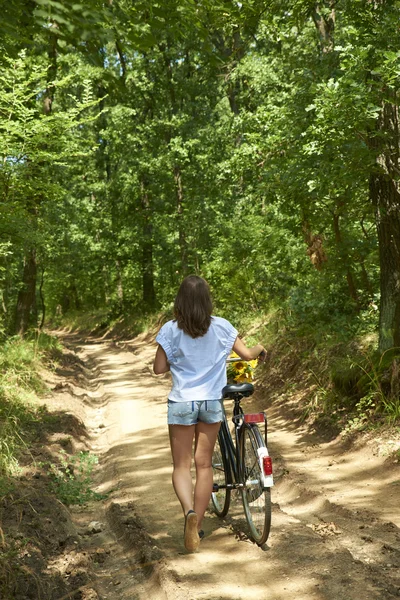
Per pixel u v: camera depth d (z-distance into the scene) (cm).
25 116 1018
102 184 3127
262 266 1734
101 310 4175
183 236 2612
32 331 1838
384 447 666
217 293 1919
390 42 691
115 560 454
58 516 513
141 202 3078
